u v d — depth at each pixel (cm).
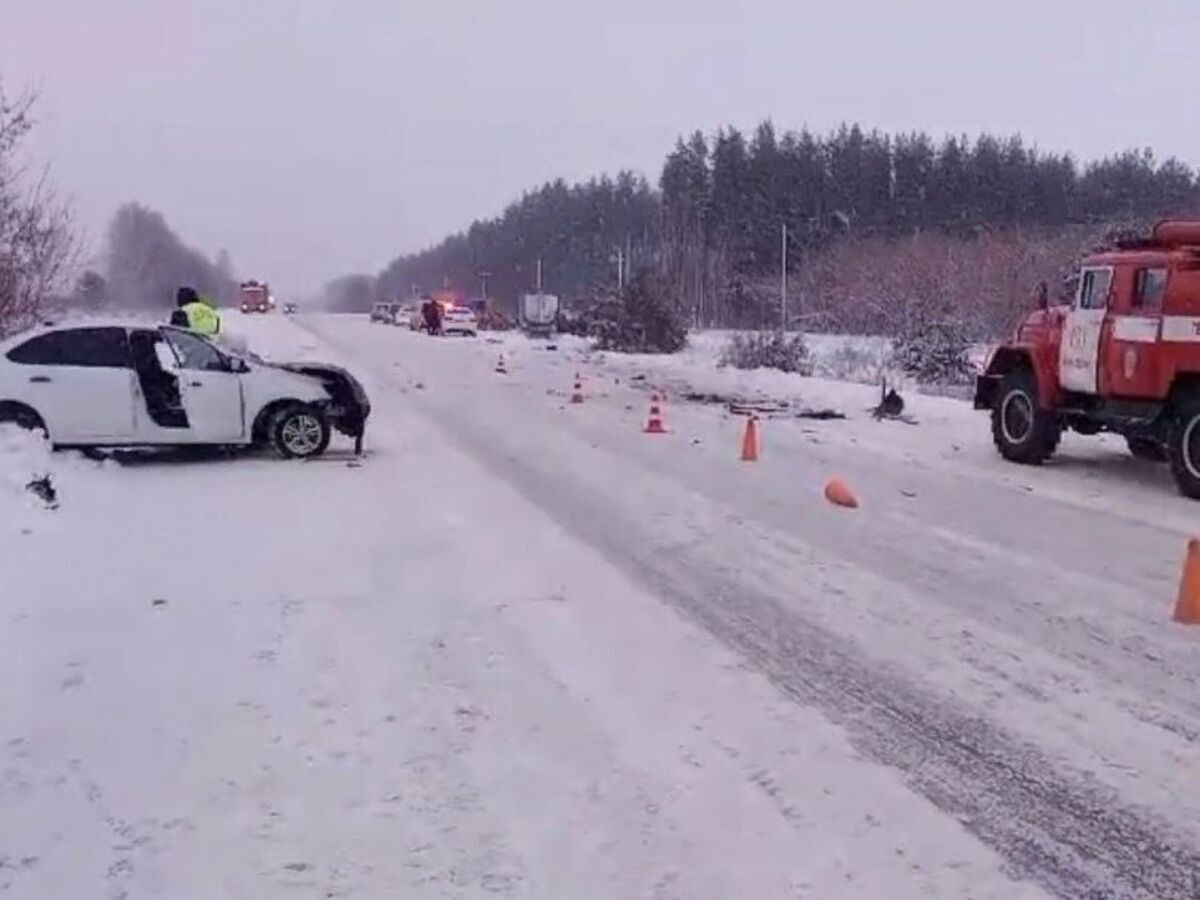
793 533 1042
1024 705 619
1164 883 441
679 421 1961
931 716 602
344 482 1284
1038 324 1542
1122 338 1380
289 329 5625
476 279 13862
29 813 484
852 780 524
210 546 958
